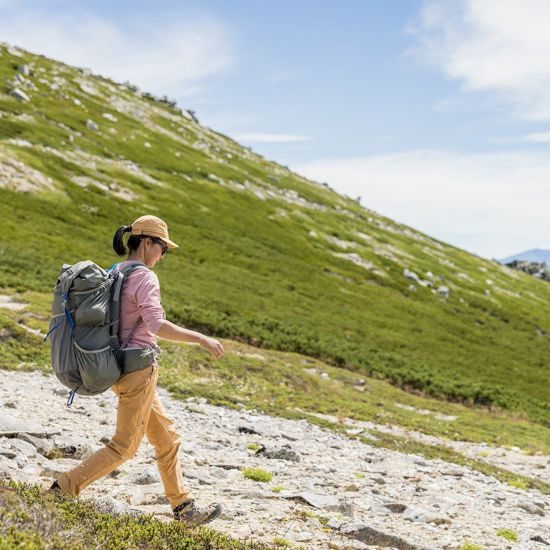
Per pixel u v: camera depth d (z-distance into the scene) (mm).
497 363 66000
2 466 7355
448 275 115125
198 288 58594
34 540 4453
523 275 162000
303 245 99188
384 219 163625
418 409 37250
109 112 135250
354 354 49781
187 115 187000
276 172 161500
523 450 29250
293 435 19703
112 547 5035
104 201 82375
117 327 5871
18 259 48406
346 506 9969
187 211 94312
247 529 7578
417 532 9586
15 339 24375
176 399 22656
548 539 11109
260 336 46281
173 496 6617
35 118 106125
